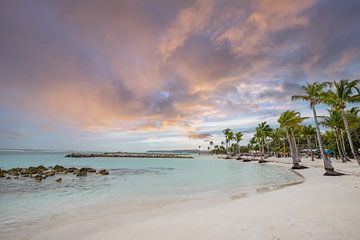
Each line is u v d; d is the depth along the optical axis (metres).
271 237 7.43
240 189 20.53
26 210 14.22
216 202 15.16
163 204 15.21
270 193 16.91
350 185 17.84
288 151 105.31
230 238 7.62
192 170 45.53
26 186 24.30
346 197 13.15
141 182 27.23
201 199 16.50
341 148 63.81
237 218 10.08
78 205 15.45
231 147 166.25
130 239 8.56
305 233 7.61
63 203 16.14
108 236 9.13
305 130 64.31
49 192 20.64
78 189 22.20
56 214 13.18
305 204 11.87
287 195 15.27
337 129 50.38
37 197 18.34
